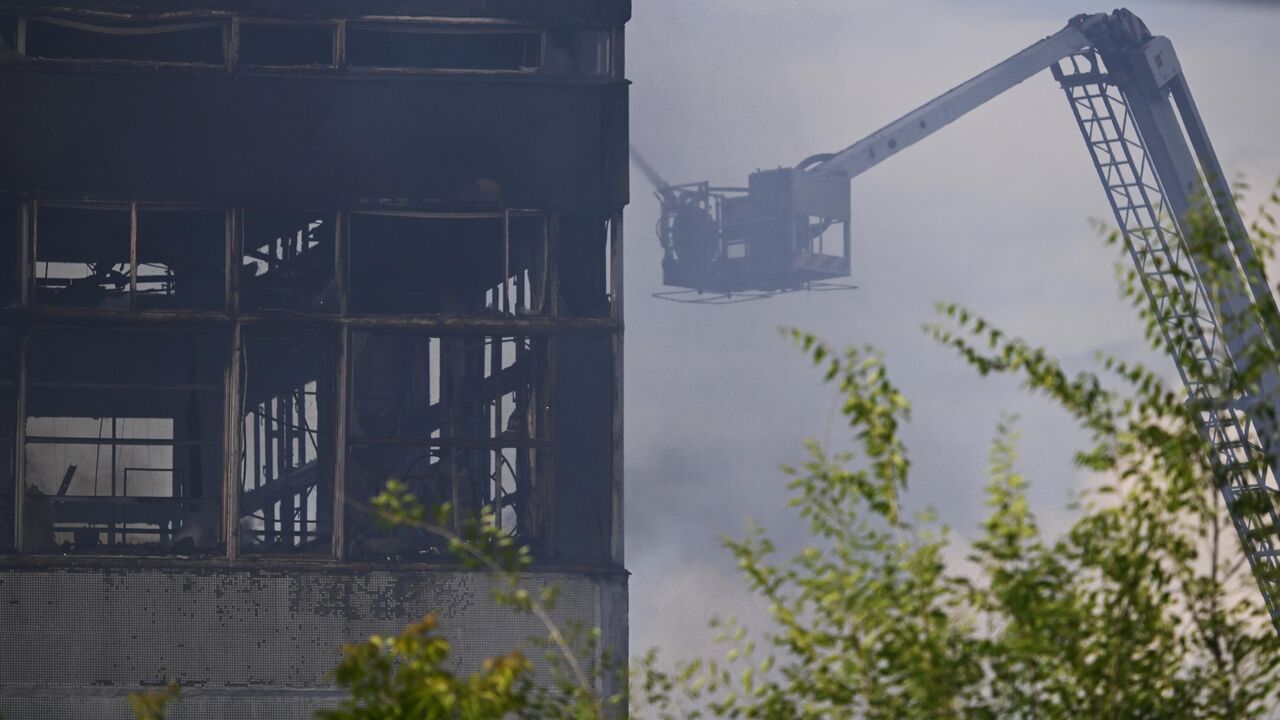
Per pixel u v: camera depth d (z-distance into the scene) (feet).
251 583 368.48
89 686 363.35
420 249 415.03
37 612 364.79
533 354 386.93
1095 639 105.40
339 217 383.65
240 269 380.37
